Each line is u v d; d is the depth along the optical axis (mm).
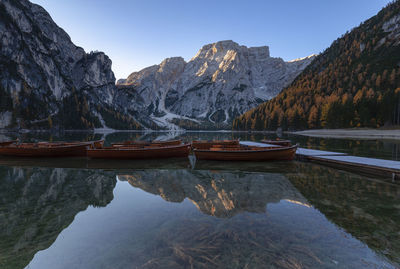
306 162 15727
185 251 3945
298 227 4969
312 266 3490
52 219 5613
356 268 3475
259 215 5699
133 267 3496
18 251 4082
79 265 3598
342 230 4828
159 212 6012
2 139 46531
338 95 113062
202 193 7965
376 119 74312
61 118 149875
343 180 10203
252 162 15898
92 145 21031
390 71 113250
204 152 16750
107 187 8969
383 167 11320
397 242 4312
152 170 13000
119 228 4992
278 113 118500
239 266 3461
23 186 9148
